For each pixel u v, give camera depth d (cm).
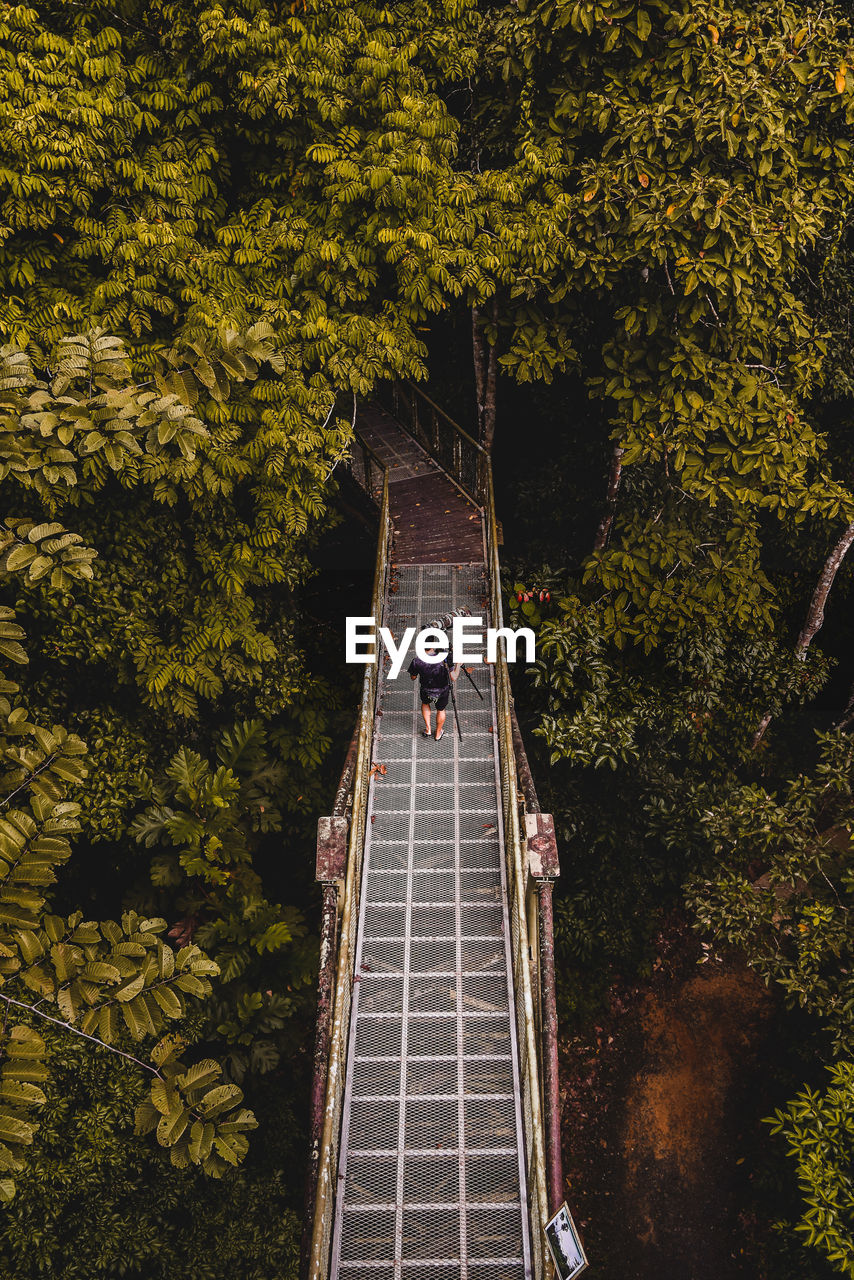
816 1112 990
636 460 1103
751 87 930
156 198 983
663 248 973
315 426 1046
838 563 1460
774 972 1180
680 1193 1263
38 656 1063
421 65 1101
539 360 1137
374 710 1004
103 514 1030
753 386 1088
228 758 1204
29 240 953
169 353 835
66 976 496
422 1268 578
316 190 1045
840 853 1243
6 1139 446
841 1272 1027
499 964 760
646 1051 1406
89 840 1078
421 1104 663
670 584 1211
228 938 1092
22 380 691
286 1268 974
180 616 1136
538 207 1038
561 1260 532
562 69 1083
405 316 1070
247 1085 1150
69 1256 890
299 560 1302
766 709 1530
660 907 1531
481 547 1292
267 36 941
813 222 1008
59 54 922
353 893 762
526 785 919
